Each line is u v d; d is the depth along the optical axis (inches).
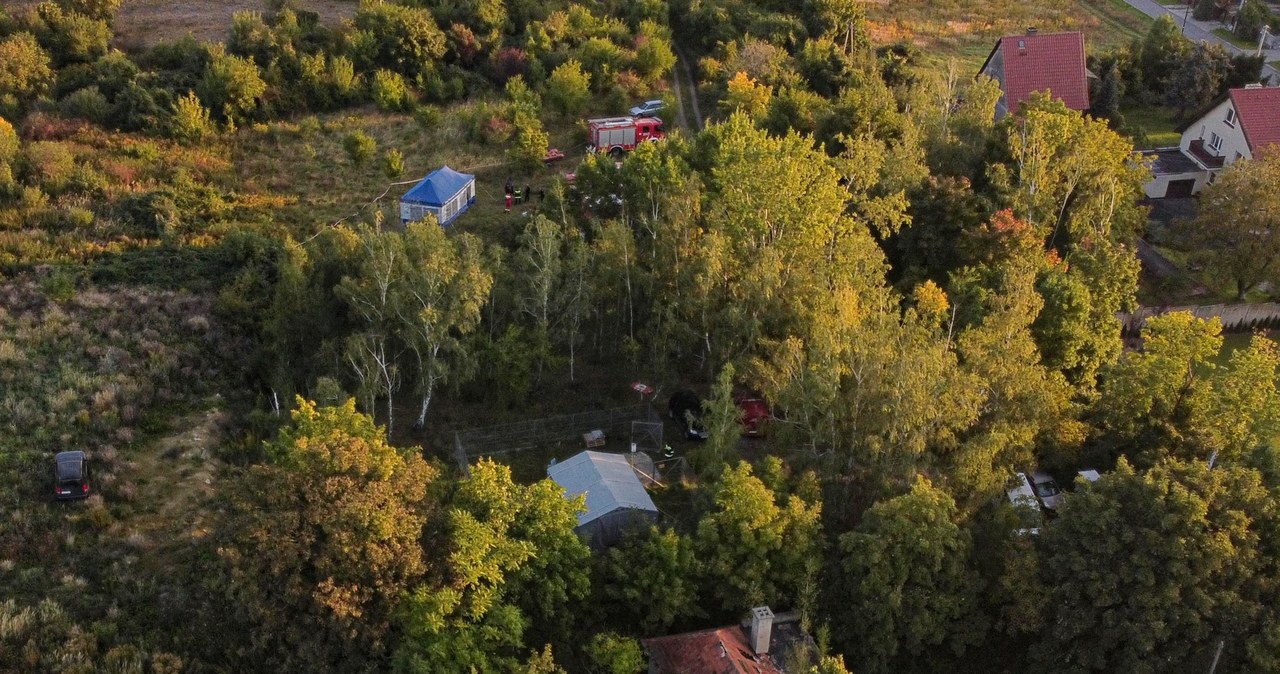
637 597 1652.3
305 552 1454.2
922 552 1647.4
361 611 1454.2
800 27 3951.8
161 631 1578.5
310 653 1451.8
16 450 1943.9
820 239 2247.8
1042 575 1692.9
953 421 1807.3
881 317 1999.3
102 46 3730.3
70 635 1541.6
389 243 2102.6
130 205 2856.8
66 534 1754.4
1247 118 3321.9
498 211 2950.3
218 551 1470.2
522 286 2255.2
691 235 2313.0
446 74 3695.9
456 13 3927.2
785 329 2154.3
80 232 2721.5
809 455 1881.2
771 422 2063.2
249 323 2431.1
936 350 1812.3
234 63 3420.3
